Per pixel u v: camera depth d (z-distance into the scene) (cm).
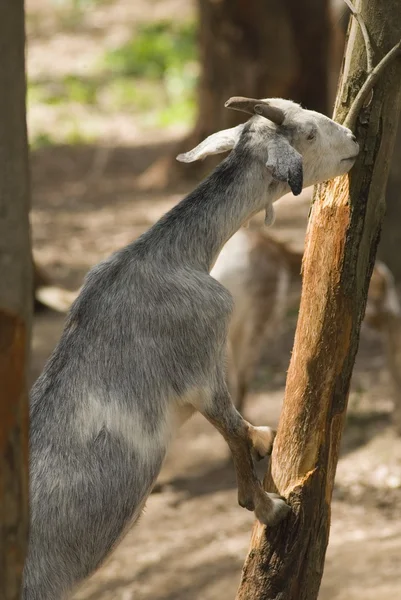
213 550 1082
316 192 658
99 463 616
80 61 3853
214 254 663
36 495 609
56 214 2392
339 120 654
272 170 607
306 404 653
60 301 1789
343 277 641
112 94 3484
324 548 668
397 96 634
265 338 1263
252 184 656
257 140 654
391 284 1320
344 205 639
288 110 640
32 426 623
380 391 1435
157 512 1184
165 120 3162
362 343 1627
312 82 2298
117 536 627
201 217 658
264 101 652
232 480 1251
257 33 2270
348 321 646
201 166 2539
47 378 636
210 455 1314
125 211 2377
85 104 3397
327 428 653
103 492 616
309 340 653
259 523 666
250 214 665
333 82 2514
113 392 623
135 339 630
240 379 1273
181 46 3797
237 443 655
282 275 1247
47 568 610
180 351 635
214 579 1023
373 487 1185
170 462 1299
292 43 2267
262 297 1226
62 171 2764
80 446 617
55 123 3194
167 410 636
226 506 1187
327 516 665
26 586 604
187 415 661
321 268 647
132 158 2830
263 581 659
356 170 639
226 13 2270
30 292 420
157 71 3675
